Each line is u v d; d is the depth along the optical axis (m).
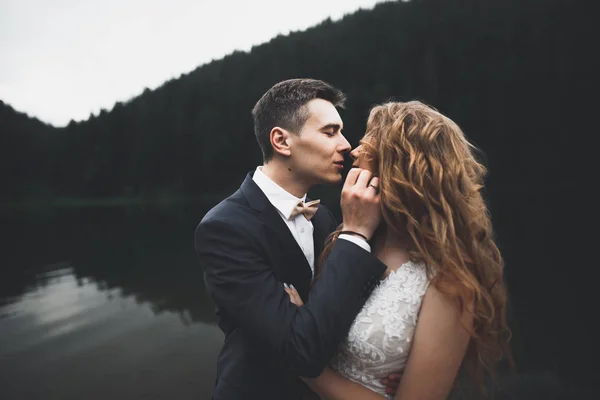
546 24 56.94
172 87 83.75
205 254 1.25
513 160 50.47
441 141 1.13
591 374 4.08
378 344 1.06
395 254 1.20
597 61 51.81
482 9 64.50
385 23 74.06
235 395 1.26
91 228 29.97
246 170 71.81
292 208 1.33
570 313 6.11
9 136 82.94
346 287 1.07
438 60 60.38
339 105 1.38
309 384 1.18
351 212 1.17
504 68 55.84
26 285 10.77
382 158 1.16
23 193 79.50
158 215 41.28
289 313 1.10
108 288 9.77
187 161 74.25
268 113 1.37
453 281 1.02
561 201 28.08
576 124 50.66
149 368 4.82
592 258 10.02
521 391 3.74
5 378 4.79
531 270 9.14
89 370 4.88
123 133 80.50
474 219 1.10
